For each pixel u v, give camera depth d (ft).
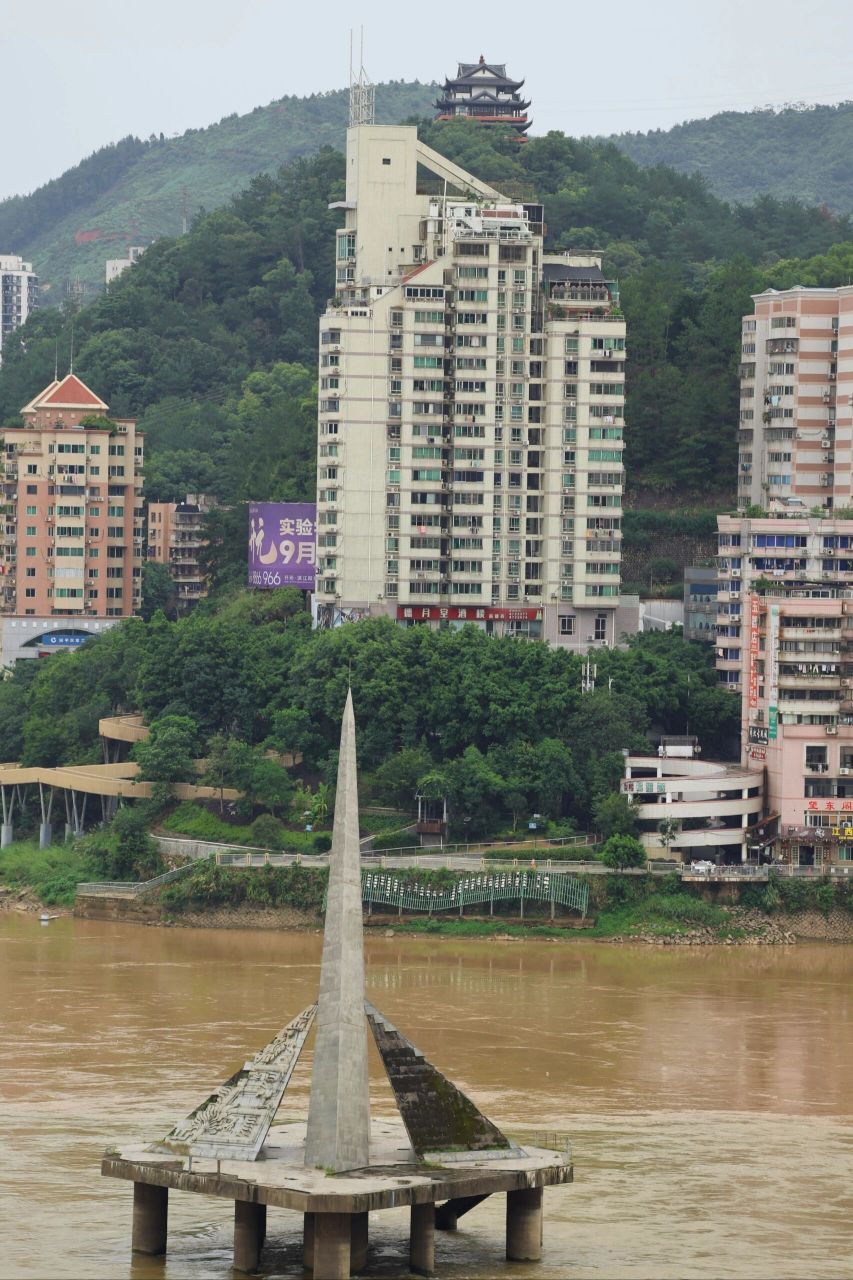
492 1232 540.93
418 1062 508.94
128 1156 506.89
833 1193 582.76
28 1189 567.18
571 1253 520.83
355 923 504.02
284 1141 522.88
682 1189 583.17
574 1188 580.71
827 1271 513.04
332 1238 479.41
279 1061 512.63
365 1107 501.56
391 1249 520.83
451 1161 504.02
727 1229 545.03
